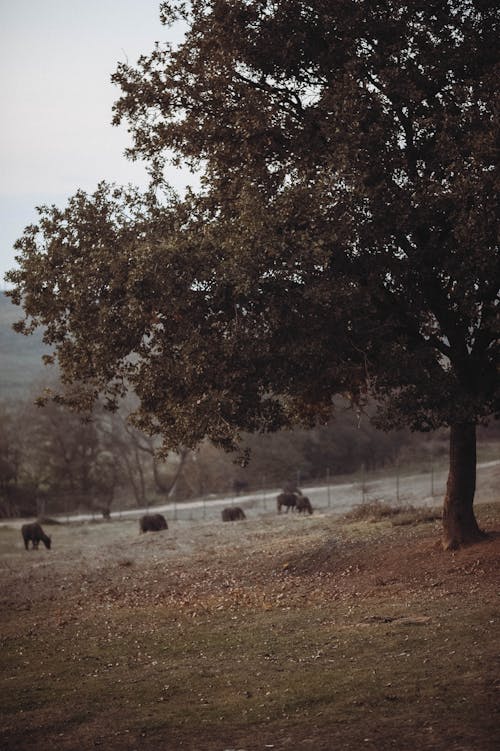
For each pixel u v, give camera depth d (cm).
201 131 2062
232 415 1881
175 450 2119
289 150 1980
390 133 1838
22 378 19025
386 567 2177
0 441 8375
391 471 7269
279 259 1688
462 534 2153
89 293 1850
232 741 938
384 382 1884
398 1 1859
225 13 1948
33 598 2522
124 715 1084
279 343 1767
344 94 1809
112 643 1585
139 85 2080
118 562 3164
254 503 6500
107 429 8594
